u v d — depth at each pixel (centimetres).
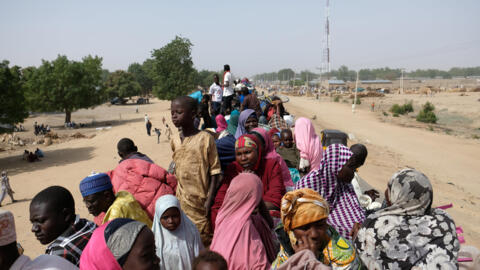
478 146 3519
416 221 265
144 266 200
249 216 299
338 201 395
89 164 2906
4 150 3794
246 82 1490
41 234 257
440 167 2620
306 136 542
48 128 5081
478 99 8081
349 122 5306
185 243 306
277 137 639
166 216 293
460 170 2552
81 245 261
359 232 288
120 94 10012
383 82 17738
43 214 254
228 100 1262
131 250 199
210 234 372
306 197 237
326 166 389
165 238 302
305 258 210
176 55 5909
